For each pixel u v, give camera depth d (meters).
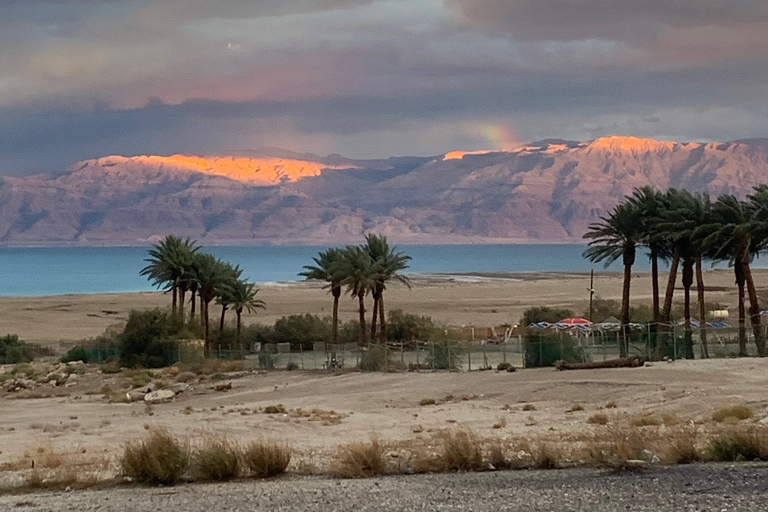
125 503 13.45
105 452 24.19
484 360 51.88
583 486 13.39
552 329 66.69
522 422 29.36
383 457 17.59
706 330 51.38
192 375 54.22
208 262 68.31
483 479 14.62
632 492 12.72
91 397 47.16
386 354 53.84
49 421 35.97
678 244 51.62
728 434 17.69
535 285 166.50
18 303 134.38
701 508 11.47
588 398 35.59
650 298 115.12
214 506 12.86
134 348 63.62
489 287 162.75
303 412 35.53
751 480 13.43
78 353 67.31
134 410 40.31
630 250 53.62
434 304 119.62
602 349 52.69
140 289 192.50
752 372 38.97
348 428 29.61
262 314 109.56
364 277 62.06
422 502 12.57
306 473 16.31
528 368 48.69
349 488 14.10
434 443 22.22
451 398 38.88
